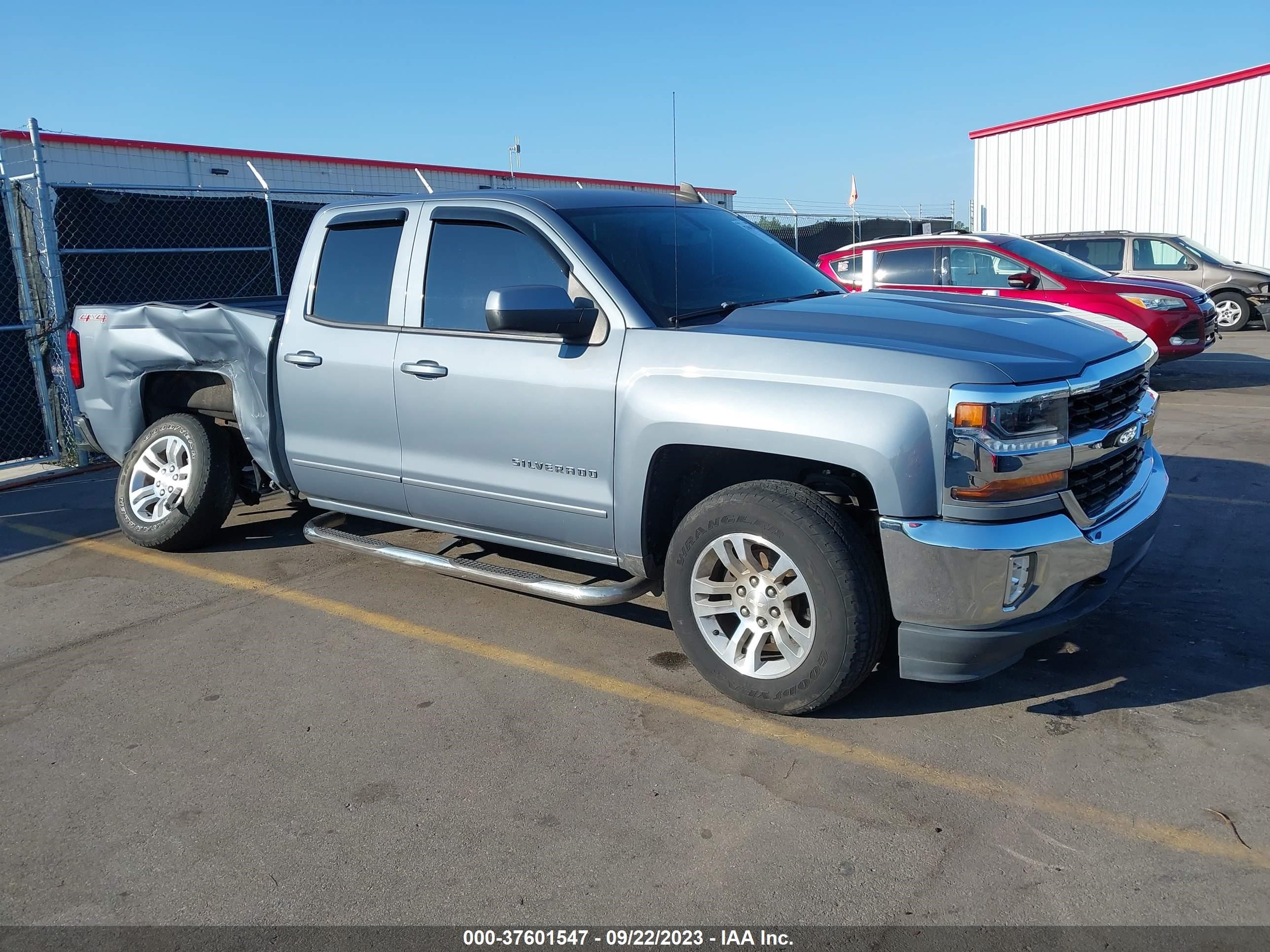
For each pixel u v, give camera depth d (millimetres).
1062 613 3287
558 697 3828
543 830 2957
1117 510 3449
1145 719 3447
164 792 3254
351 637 4484
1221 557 4961
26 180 8469
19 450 8594
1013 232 22766
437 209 4457
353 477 4820
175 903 2699
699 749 3393
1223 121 19047
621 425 3746
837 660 3320
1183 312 10305
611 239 4074
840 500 3631
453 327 4336
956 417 3061
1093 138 21016
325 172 21000
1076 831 2840
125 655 4383
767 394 3363
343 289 4797
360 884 2746
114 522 6621
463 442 4301
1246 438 7699
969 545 3082
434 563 4414
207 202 10422
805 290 4484
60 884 2803
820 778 3176
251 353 5125
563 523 4074
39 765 3459
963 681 3268
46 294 8508
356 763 3391
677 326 3783
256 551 5812
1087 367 3328
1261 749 3217
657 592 4113
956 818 2932
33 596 5211
